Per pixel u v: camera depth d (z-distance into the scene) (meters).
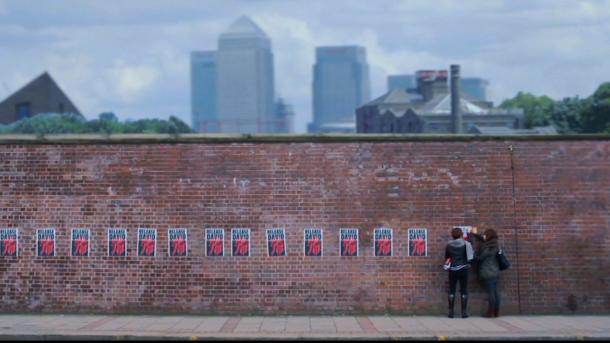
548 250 18.23
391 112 96.25
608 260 18.25
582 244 18.25
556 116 86.25
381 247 18.17
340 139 18.22
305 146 18.27
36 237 18.38
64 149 18.44
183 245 18.25
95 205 18.36
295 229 18.20
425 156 18.28
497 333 15.61
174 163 18.34
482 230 18.25
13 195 18.44
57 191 18.41
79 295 18.28
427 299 18.12
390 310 18.09
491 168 18.30
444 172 18.27
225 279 18.19
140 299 18.23
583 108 84.31
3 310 18.33
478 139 18.28
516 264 18.20
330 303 18.11
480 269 17.78
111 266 18.30
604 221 18.27
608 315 18.08
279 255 18.19
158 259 18.27
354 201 18.23
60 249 18.36
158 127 96.88
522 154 18.33
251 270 18.19
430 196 18.25
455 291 17.72
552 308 18.17
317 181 18.25
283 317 17.83
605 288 18.23
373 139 18.23
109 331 15.80
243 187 18.27
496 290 17.67
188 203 18.30
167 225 18.30
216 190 18.28
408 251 18.19
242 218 18.25
